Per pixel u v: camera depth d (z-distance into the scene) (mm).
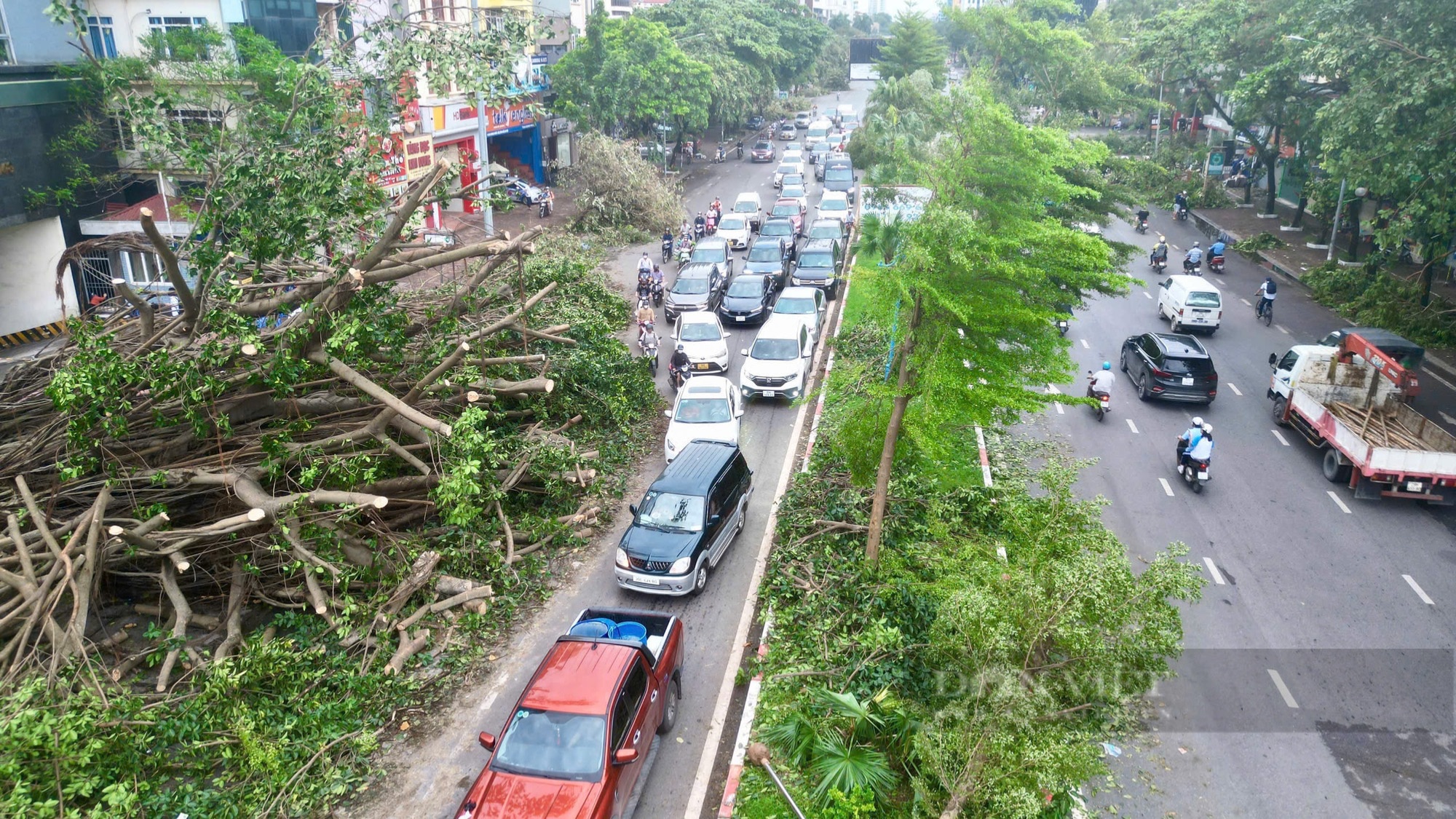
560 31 56594
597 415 18688
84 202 25953
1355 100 23438
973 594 9266
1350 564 14969
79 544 10969
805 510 15562
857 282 12797
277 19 31125
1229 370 24891
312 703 10562
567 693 9289
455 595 12781
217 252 13406
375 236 14766
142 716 9539
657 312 29203
